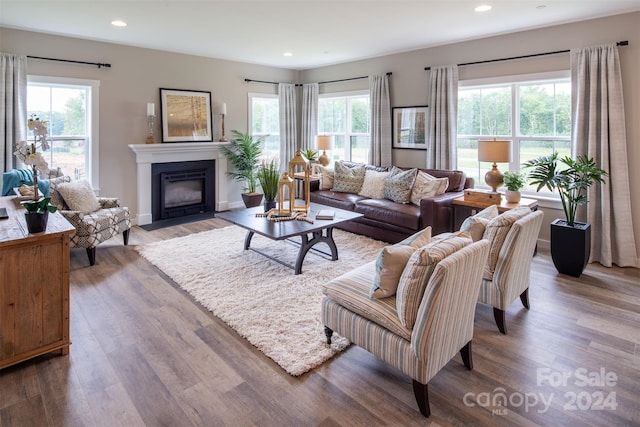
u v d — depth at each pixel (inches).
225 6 147.9
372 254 168.7
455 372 88.3
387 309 80.4
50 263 89.8
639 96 152.0
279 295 126.5
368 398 79.4
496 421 73.2
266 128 282.7
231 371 88.0
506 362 92.0
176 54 230.5
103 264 157.0
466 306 80.9
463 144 210.7
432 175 201.6
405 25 172.1
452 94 202.5
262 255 165.0
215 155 254.1
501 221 101.7
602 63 155.2
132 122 217.0
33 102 189.3
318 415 74.5
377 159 239.6
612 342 100.8
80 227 151.3
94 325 108.4
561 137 178.2
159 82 225.3
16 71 174.9
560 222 153.2
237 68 259.1
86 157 206.5
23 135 178.9
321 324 107.8
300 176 249.6
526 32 178.4
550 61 173.3
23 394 79.9
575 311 118.0
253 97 269.9
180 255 165.8
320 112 284.5
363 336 83.7
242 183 271.9
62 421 72.6
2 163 173.5
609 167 156.6
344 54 235.1
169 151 229.9
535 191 187.8
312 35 190.5
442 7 148.7
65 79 192.5
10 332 85.7
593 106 157.6
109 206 179.5
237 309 116.6
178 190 242.1
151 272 148.7
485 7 148.8
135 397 79.4
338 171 227.8
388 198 201.8
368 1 142.5
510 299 105.9
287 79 287.3
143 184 222.4
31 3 145.0
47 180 162.2
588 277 145.7
